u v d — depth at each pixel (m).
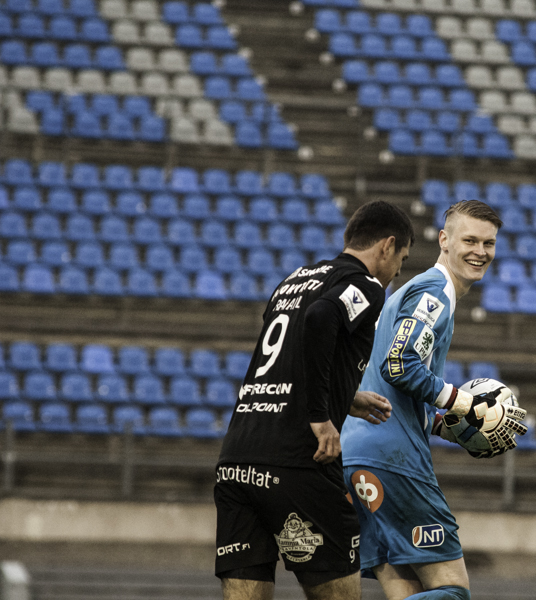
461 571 12.72
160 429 42.53
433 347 12.78
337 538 10.98
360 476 12.93
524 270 58.00
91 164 62.66
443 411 16.06
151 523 39.75
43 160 62.31
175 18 74.50
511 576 38.66
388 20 77.31
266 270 55.69
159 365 48.34
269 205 59.78
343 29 75.62
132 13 74.19
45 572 34.62
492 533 40.03
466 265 13.21
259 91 69.19
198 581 35.28
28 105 66.00
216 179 61.38
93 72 68.56
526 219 61.56
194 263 55.41
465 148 65.56
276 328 11.66
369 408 12.20
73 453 42.59
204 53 72.00
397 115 67.75
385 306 13.45
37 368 47.00
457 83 72.69
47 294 51.34
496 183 64.06
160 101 67.50
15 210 56.66
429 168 64.31
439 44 75.75
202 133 65.25
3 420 43.28
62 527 39.25
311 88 70.19
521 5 80.31
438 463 42.69
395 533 12.80
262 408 11.30
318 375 10.63
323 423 10.68
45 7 72.81
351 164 64.06
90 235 56.09
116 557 38.44
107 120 64.94
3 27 70.31
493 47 76.06
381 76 72.06
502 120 69.50
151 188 59.97
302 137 65.56
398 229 11.95
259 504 11.14
